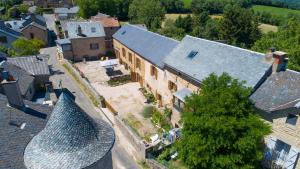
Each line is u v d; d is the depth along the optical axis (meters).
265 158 20.83
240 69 23.08
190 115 19.09
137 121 30.47
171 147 24.19
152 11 80.69
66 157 11.30
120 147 25.19
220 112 17.53
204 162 18.33
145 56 36.16
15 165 15.91
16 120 19.14
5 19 80.19
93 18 67.69
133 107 33.84
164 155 23.14
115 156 24.00
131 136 25.14
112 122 29.09
